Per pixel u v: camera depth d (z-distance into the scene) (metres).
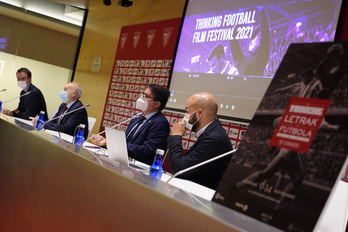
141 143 3.56
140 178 1.11
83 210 1.26
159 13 5.86
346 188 1.74
